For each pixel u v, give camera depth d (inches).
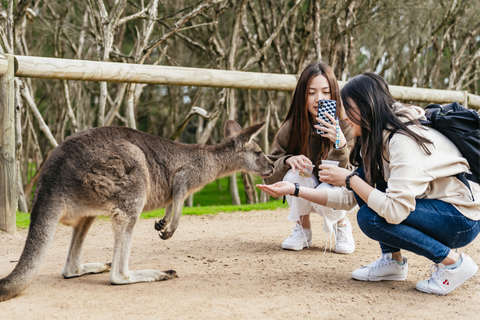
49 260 146.4
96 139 115.9
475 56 403.5
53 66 172.1
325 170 119.9
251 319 96.8
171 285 119.0
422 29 407.2
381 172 114.8
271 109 390.3
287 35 391.2
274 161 163.6
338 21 356.8
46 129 286.8
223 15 474.9
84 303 103.7
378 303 108.2
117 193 113.7
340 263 143.8
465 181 110.3
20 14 298.4
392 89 265.1
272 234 189.5
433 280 115.0
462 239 111.7
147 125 657.0
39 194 109.6
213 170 143.6
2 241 165.6
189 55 530.0
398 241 110.7
